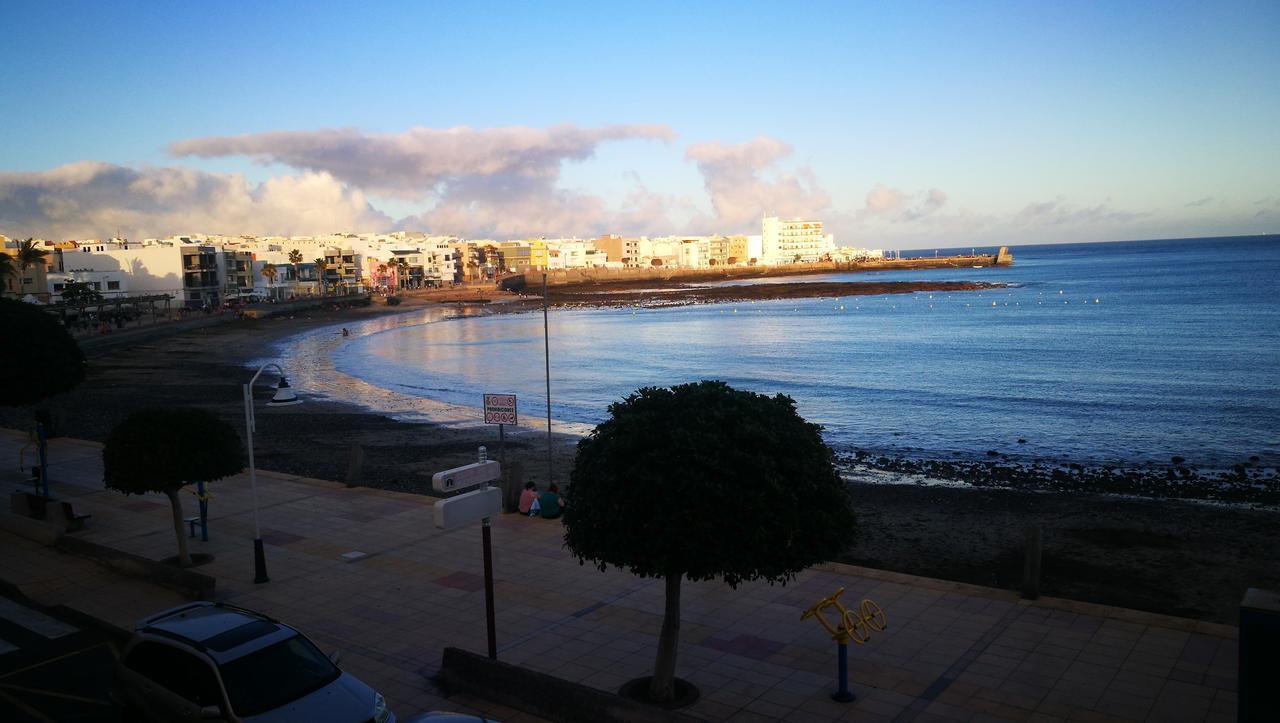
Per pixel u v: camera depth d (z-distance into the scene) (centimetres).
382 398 5859
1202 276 18400
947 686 1261
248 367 7644
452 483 1220
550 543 2044
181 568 1862
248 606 1652
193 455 1809
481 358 8456
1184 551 2320
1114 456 3828
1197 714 1161
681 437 1117
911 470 3572
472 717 1037
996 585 2053
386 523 2253
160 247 13788
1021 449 4028
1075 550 2347
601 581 1767
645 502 1112
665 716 1070
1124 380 6053
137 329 10194
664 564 1086
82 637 1514
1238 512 2753
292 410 5247
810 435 1178
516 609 1617
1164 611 1859
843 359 7888
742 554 1078
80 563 1912
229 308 13875
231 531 2206
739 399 1195
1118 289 15625
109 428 4372
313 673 1077
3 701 1259
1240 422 4522
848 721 1157
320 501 2503
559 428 4625
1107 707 1186
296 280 17012
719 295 17962
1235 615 1830
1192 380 5934
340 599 1688
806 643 1430
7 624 1580
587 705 1138
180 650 1070
